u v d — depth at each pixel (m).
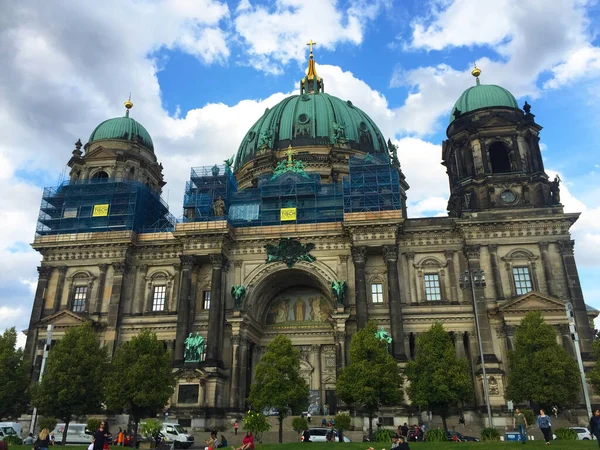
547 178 69.19
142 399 48.72
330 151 90.31
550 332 53.22
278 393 51.19
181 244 72.62
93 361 54.00
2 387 55.81
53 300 72.00
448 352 51.00
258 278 69.81
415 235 68.88
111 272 72.25
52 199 79.19
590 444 31.16
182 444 48.91
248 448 29.45
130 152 83.06
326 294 72.69
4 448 20.83
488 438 40.91
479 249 66.12
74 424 54.12
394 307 63.31
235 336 65.62
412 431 48.56
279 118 98.81
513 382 53.03
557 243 64.81
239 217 77.38
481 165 70.75
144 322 69.81
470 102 76.88
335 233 69.56
